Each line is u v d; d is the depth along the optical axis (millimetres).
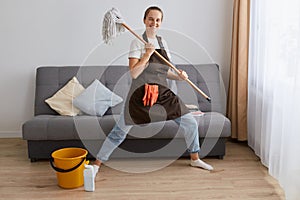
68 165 3209
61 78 4352
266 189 3221
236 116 4383
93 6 4457
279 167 3184
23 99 4590
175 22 4520
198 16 4523
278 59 3215
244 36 4211
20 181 3391
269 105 3467
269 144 3510
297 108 2797
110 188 3252
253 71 4109
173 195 3117
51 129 3725
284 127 3014
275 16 3357
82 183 3305
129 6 4465
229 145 4352
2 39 4477
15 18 4445
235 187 3260
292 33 2922
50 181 3395
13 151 4156
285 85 3051
